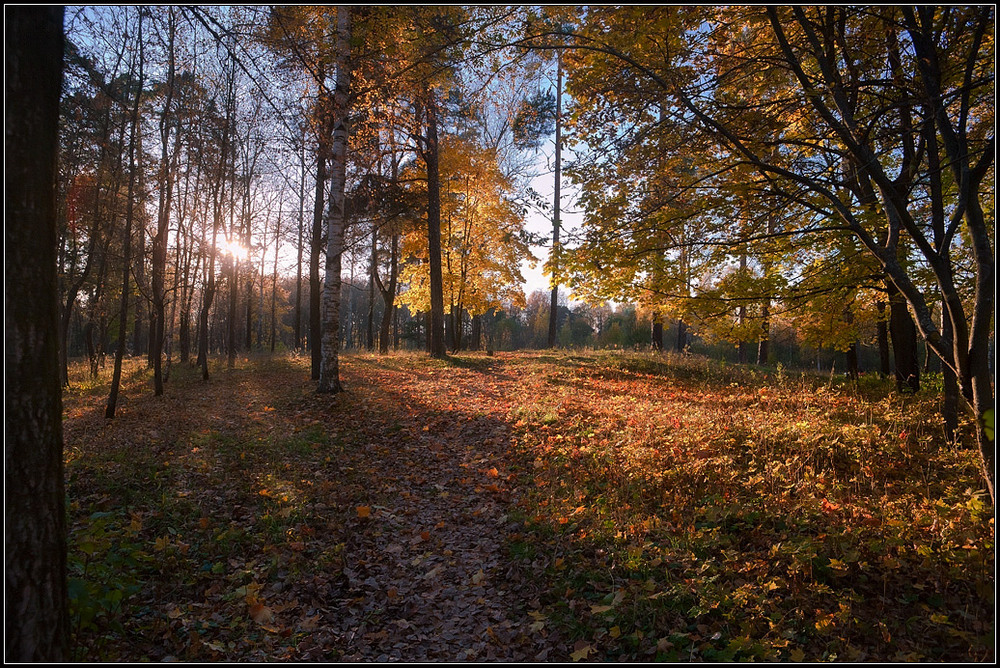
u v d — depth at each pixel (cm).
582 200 625
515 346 7056
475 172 2028
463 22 506
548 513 550
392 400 1109
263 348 3600
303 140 846
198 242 1783
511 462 730
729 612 371
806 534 448
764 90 611
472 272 2311
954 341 441
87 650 333
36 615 274
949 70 525
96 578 388
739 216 636
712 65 563
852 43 548
